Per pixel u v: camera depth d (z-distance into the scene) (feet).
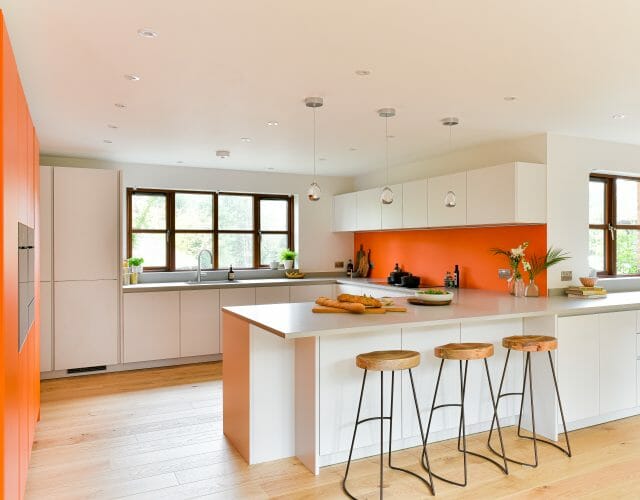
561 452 10.80
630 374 12.91
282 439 10.60
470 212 15.30
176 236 21.18
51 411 13.52
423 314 10.93
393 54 8.68
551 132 14.43
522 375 12.25
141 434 11.88
